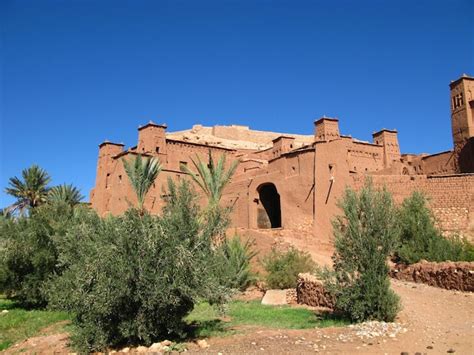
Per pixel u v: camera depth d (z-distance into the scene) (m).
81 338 9.98
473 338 9.14
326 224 28.59
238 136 69.88
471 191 26.62
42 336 12.77
